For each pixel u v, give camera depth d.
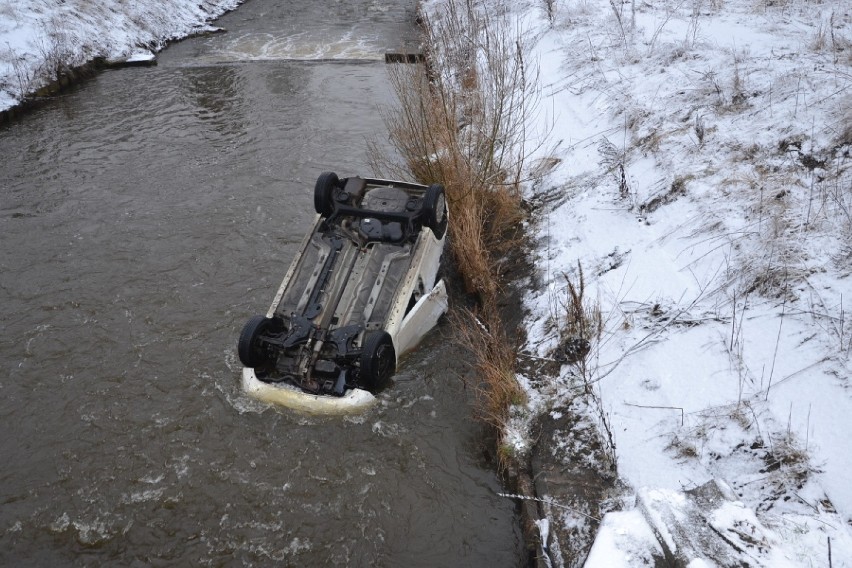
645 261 7.33
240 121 13.99
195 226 10.18
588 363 6.52
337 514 5.82
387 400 6.87
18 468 6.38
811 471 4.70
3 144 13.28
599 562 3.62
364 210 7.73
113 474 6.28
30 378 7.41
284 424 6.61
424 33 18.78
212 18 22.73
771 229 6.75
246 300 8.48
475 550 5.47
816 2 13.12
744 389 5.45
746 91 9.48
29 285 8.95
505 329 7.68
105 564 5.52
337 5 23.86
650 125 9.61
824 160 7.57
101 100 15.46
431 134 9.52
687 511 3.75
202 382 7.23
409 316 7.19
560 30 14.55
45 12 17.59
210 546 5.61
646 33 12.90
